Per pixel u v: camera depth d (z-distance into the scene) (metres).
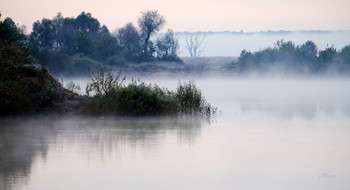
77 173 32.91
